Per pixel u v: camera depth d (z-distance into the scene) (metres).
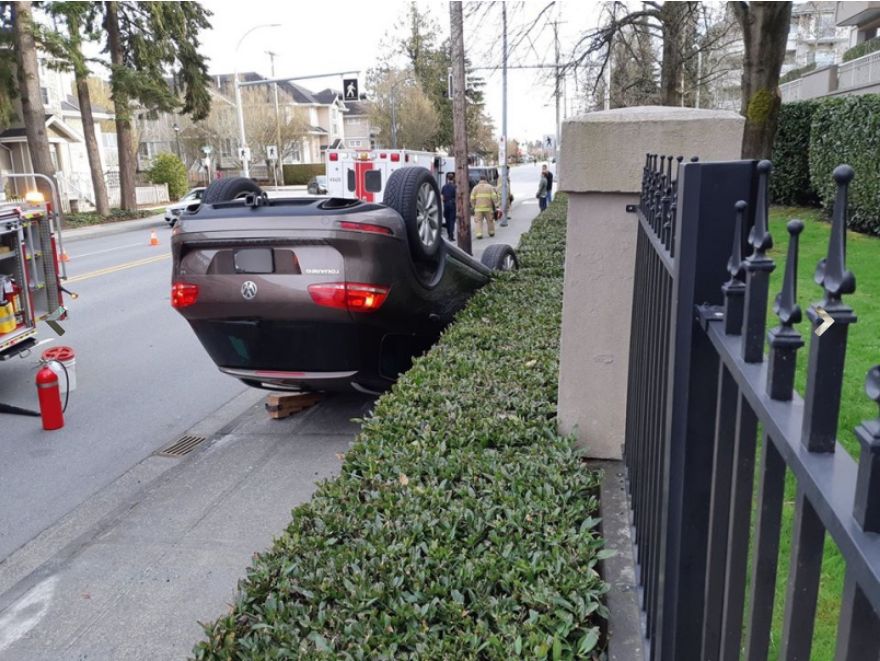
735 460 1.37
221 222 5.23
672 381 1.75
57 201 8.47
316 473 5.32
